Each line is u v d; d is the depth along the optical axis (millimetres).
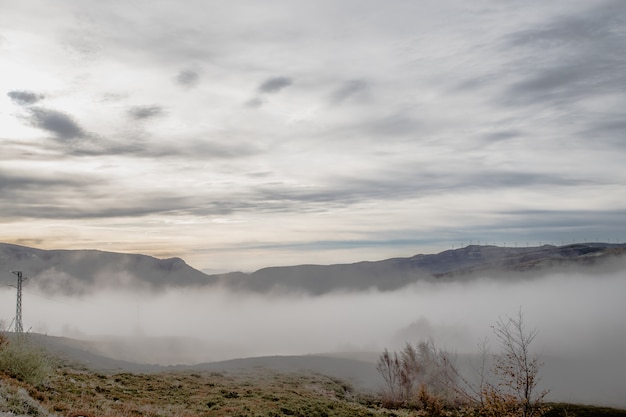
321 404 43188
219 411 33750
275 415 35062
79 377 35844
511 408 24656
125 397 31109
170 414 27156
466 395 30203
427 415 40594
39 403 17562
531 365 24828
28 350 21656
